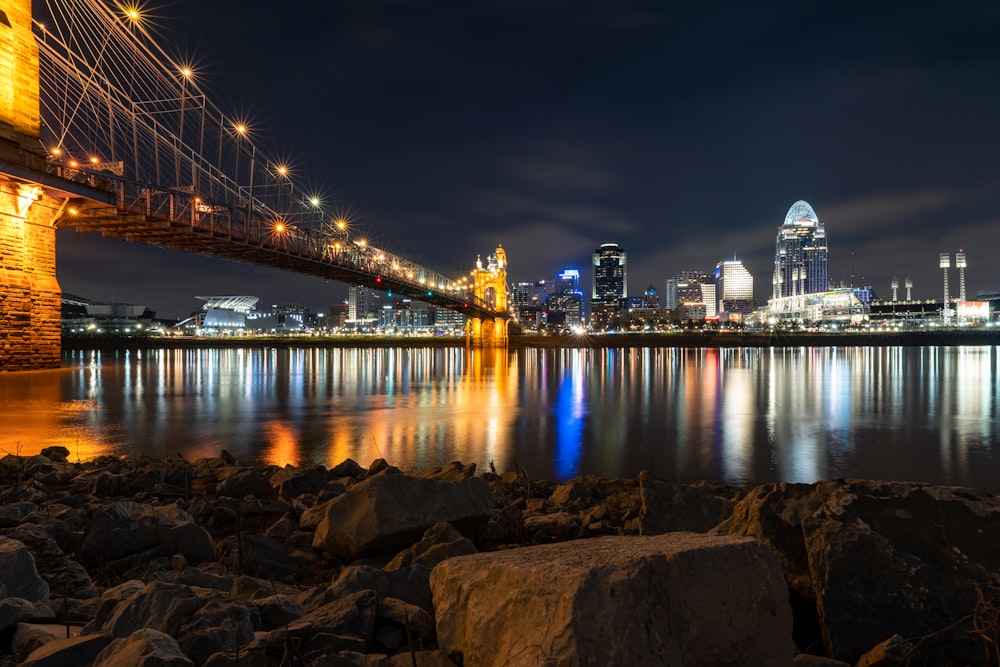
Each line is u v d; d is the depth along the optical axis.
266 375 78.38
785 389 58.78
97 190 55.03
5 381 46.53
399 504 7.28
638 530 9.05
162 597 4.32
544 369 97.56
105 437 25.55
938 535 5.43
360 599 4.50
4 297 48.91
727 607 3.68
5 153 46.38
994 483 20.31
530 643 3.39
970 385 64.00
